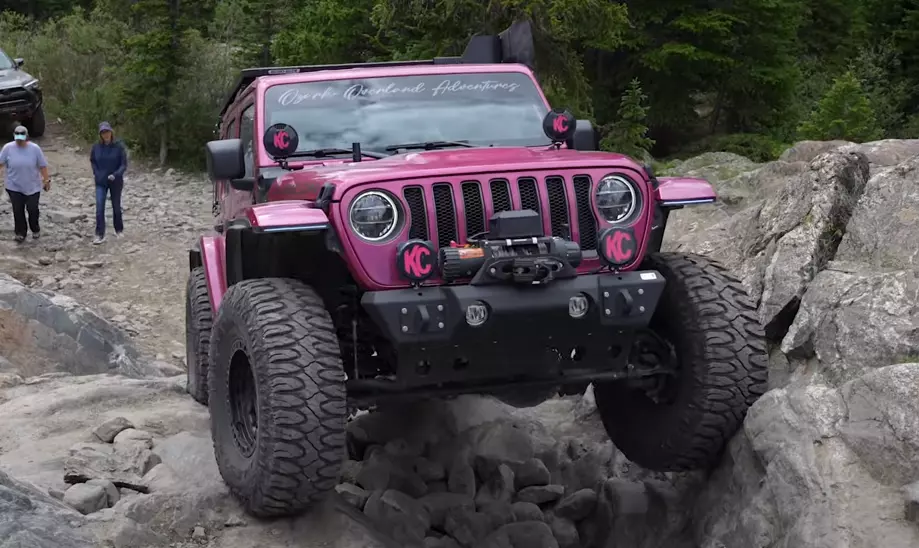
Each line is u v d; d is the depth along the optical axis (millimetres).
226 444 5250
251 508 4953
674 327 5219
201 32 26281
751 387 5004
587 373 5203
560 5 15273
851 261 5672
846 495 4250
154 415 6789
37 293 10000
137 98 23797
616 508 5918
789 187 6617
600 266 4906
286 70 6441
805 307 5520
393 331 4523
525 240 4633
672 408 5250
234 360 5121
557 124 5672
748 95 24625
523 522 5691
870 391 4492
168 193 20969
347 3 22234
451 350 4680
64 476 5547
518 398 5629
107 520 4918
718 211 8641
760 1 23328
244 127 6430
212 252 6625
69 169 22109
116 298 14203
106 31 27625
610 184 4949
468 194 4773
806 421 4609
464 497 5910
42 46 27594
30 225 16422
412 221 4691
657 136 25000
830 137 17625
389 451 6441
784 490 4504
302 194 5070
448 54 16469
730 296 5125
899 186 5754
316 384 4602
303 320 4746
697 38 23562
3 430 6684
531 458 6477
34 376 9031
